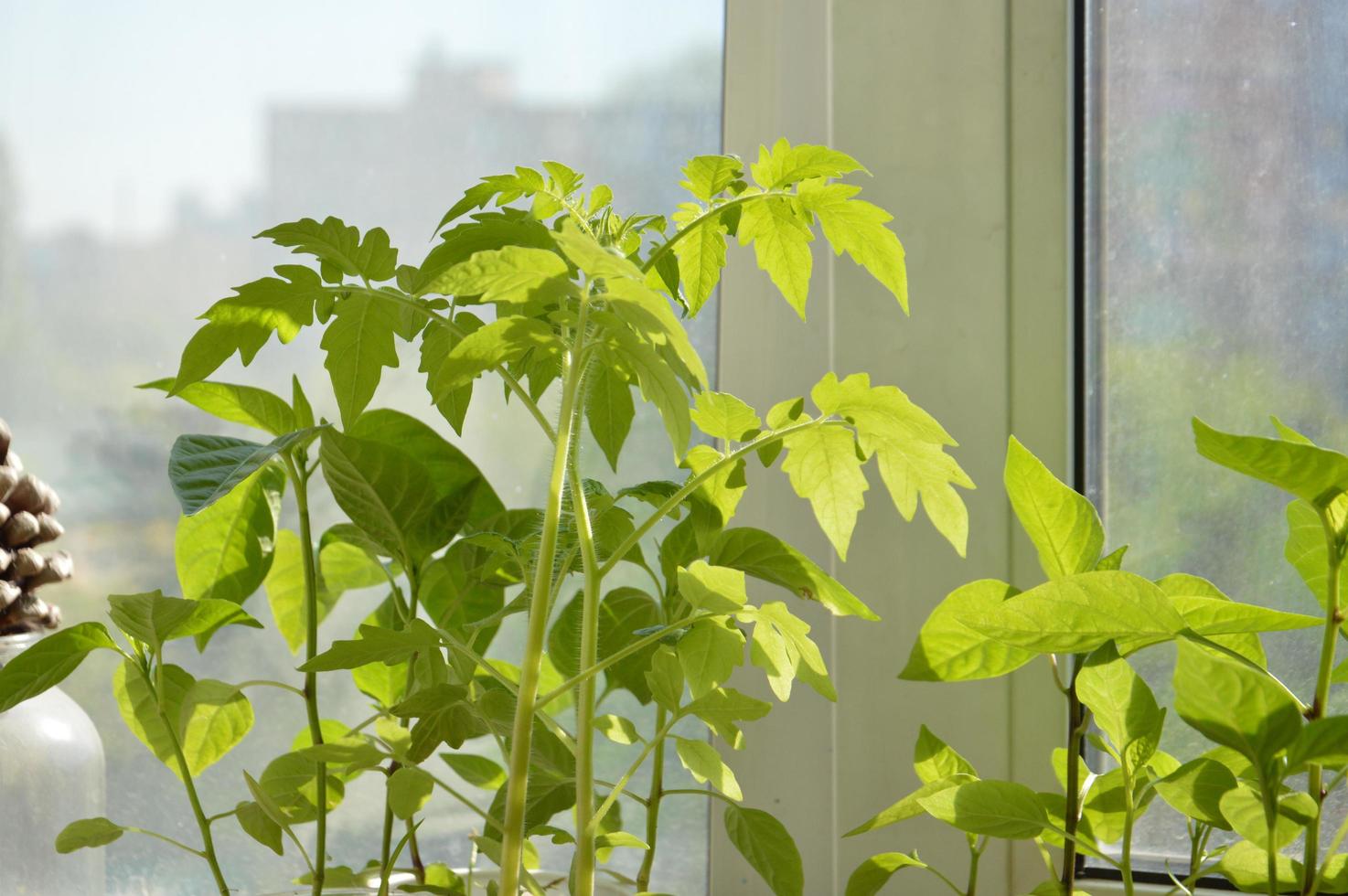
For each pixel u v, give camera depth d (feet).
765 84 2.74
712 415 2.09
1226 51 2.51
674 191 2.92
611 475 2.94
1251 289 2.48
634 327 1.69
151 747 2.28
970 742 2.50
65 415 3.05
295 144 3.05
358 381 2.00
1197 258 2.52
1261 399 2.48
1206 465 2.49
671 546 2.35
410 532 2.33
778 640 1.93
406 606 2.43
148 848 2.95
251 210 3.05
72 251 3.07
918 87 2.57
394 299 1.96
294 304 1.94
